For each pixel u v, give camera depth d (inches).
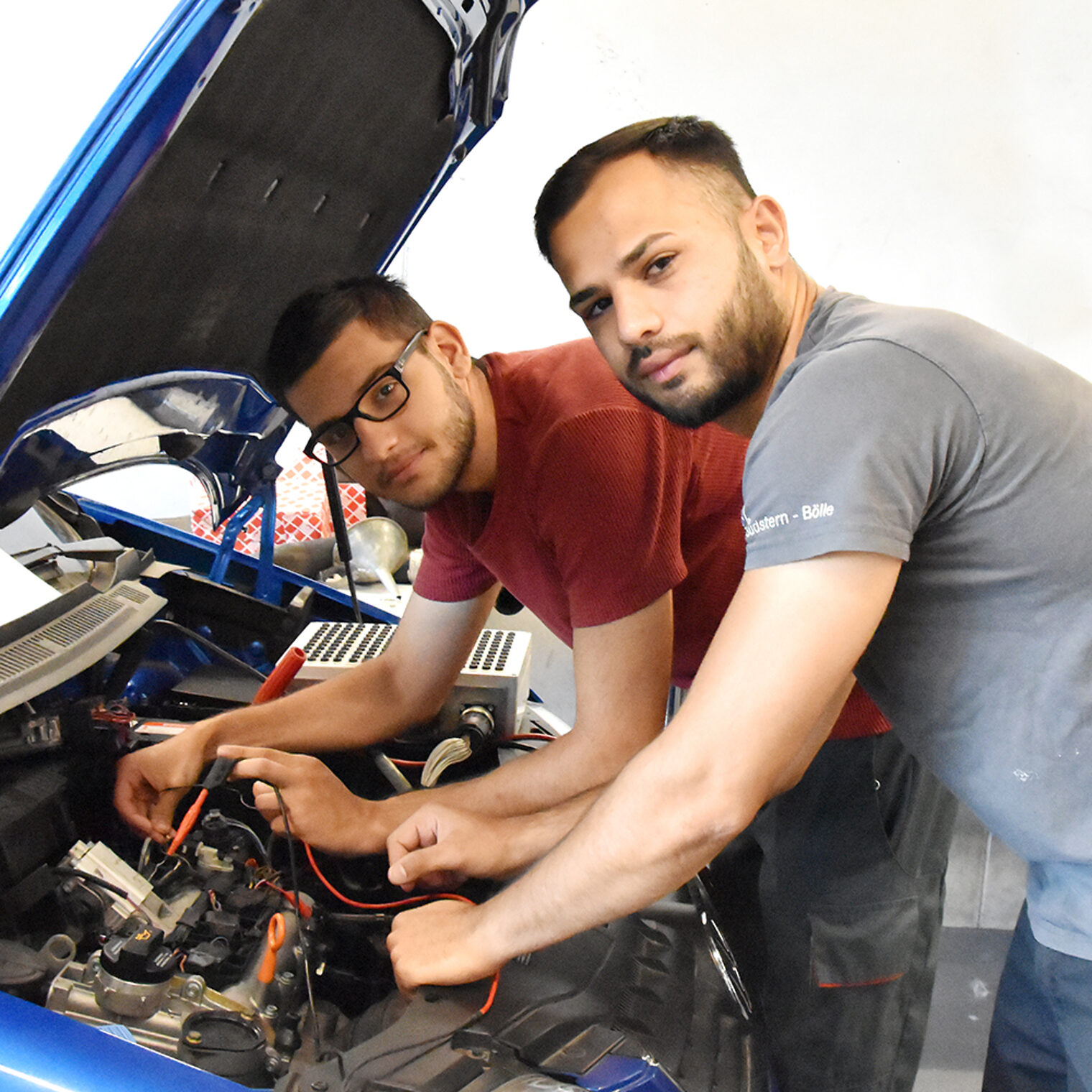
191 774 48.7
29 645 44.6
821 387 31.3
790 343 36.7
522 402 46.9
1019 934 47.4
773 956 55.6
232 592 66.8
